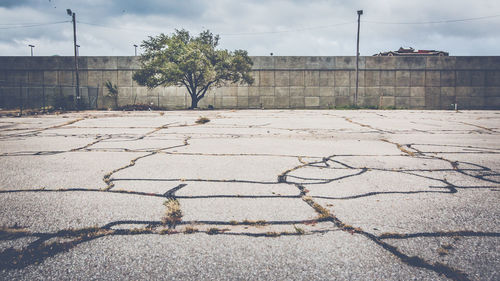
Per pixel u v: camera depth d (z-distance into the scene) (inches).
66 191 127.6
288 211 106.9
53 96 1019.9
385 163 186.9
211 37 947.3
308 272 71.0
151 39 904.3
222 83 1087.0
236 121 474.3
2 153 215.8
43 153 216.1
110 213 104.2
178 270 71.7
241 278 68.6
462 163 187.2
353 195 124.7
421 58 1074.1
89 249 80.9
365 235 88.7
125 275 69.7
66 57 1065.5
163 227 94.0
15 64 1057.5
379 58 1075.3
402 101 1082.7
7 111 789.2
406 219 100.0
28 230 91.2
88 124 427.5
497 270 71.2
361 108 1024.2
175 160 193.5
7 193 124.7
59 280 67.7
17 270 71.2
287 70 1087.0
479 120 495.5
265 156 207.8
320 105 1091.3
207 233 90.2
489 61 1069.1
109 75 1077.8
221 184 139.6
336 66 1084.5
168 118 523.2
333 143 267.9
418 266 73.2
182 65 861.2
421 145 257.3
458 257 76.8
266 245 83.2
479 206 111.5
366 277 69.1
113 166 175.2
